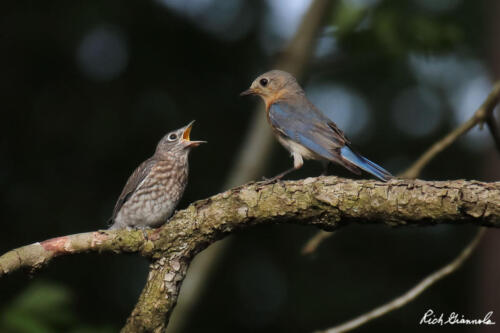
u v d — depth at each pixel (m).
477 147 16.66
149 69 14.43
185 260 5.50
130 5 14.05
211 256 9.10
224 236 5.51
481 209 4.59
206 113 14.54
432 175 16.73
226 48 15.00
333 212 5.09
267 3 15.40
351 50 10.49
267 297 14.92
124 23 14.16
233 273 14.88
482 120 7.29
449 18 10.66
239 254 15.02
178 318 8.83
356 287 15.42
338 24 10.28
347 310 15.09
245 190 5.35
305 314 14.98
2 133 13.66
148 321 5.48
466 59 16.53
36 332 7.85
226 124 14.66
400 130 16.98
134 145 13.94
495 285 13.41
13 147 13.69
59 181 13.63
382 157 16.81
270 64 10.93
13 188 13.48
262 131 9.78
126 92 14.22
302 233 15.37
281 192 5.22
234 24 15.14
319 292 15.25
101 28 14.11
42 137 13.81
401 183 4.90
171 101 14.41
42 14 13.74
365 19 10.32
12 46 13.73
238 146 14.48
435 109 17.20
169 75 14.54
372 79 16.55
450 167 16.69
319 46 11.48
